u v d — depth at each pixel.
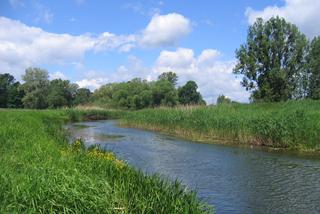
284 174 16.42
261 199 12.86
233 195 13.33
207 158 20.48
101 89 104.00
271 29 48.91
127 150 23.28
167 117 36.00
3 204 6.57
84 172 9.31
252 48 49.78
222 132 28.09
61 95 101.31
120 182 8.94
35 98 99.75
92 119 58.06
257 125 25.22
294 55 49.22
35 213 6.68
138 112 44.84
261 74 49.88
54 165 9.29
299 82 50.25
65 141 17.31
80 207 7.15
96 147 16.42
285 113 26.08
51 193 7.23
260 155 21.20
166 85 77.25
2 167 8.68
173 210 7.91
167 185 9.73
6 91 102.00
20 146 12.56
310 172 16.72
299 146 23.08
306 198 12.92
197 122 30.83
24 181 7.62
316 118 23.95
